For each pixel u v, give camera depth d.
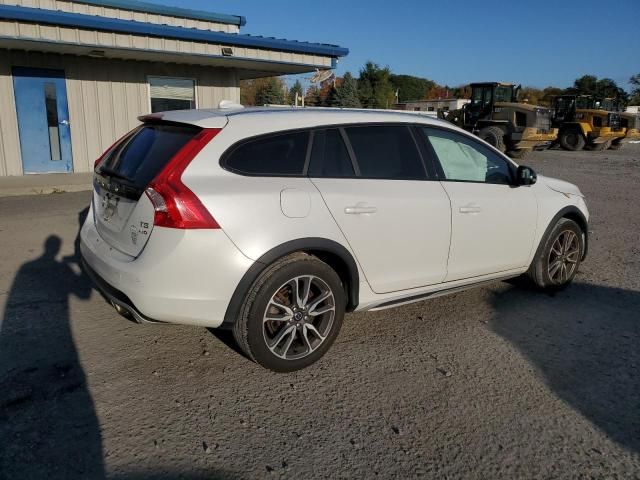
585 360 3.84
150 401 3.19
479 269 4.50
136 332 4.10
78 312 4.43
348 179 3.72
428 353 3.91
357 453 2.79
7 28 9.60
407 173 4.05
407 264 3.98
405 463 2.72
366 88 62.19
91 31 10.49
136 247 3.26
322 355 3.69
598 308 4.85
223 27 14.62
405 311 4.71
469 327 4.38
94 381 3.38
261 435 2.91
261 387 3.38
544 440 2.93
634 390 3.45
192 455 2.73
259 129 3.47
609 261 6.40
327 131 3.73
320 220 3.47
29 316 4.31
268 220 3.28
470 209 4.29
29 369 3.50
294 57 13.45
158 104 13.91
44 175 12.19
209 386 3.38
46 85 12.25
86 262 3.80
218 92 14.75
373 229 3.72
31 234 6.89
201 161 3.24
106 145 13.32
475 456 2.79
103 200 3.79
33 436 2.83
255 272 3.26
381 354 3.88
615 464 2.75
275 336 3.46
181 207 3.08
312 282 3.54
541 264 5.02
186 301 3.16
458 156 4.46
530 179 4.67
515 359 3.84
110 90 13.11
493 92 20.48
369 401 3.27
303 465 2.68
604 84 70.56
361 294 3.80
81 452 2.71
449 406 3.23
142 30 10.88
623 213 9.59
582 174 15.51
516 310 4.77
